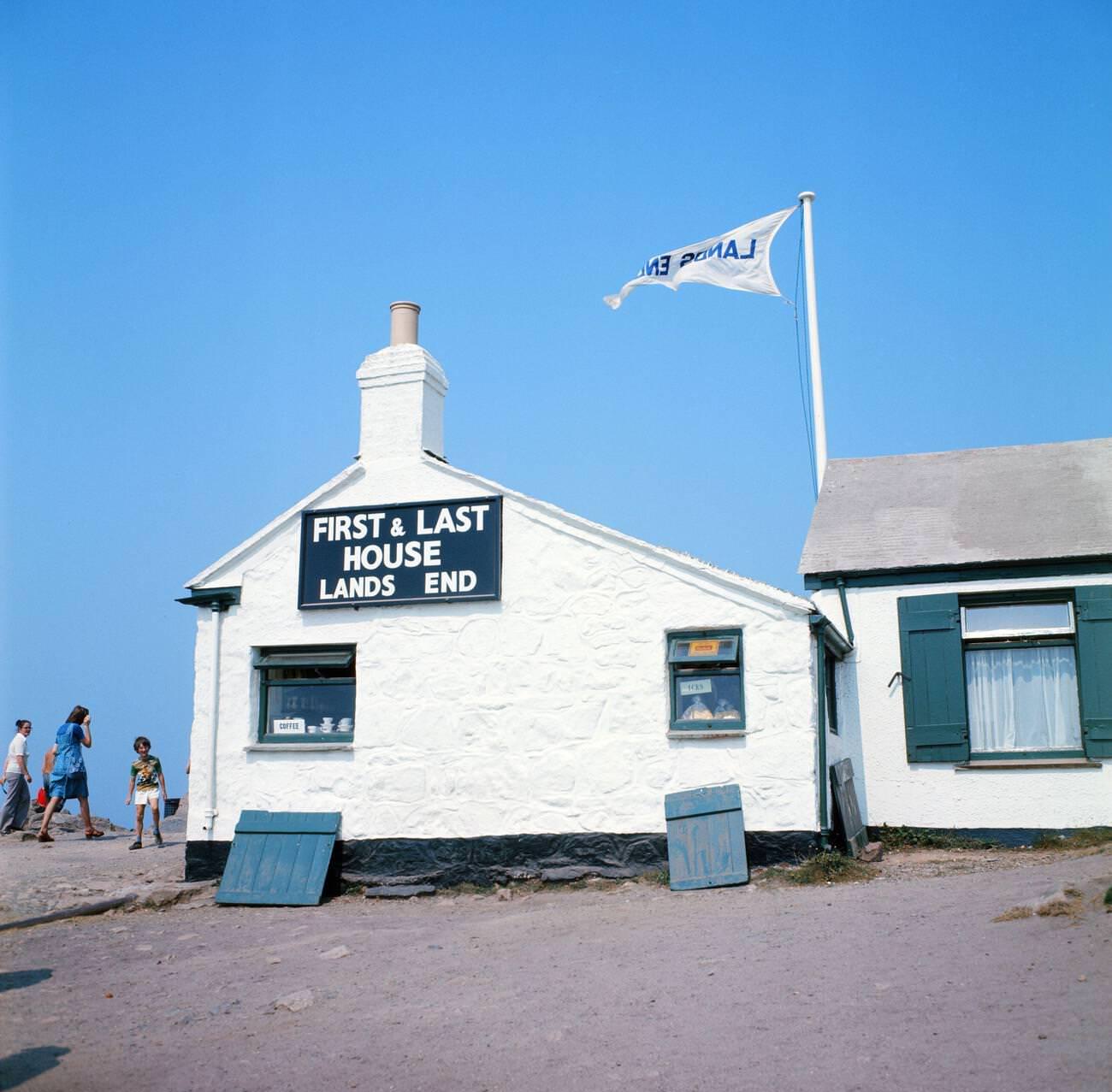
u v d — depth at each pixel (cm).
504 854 1429
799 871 1290
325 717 1547
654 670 1413
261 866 1450
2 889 1470
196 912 1384
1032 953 860
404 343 1620
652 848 1382
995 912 1000
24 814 2033
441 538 1507
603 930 1119
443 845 1450
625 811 1398
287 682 1567
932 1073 667
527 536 1483
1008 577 1538
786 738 1359
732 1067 709
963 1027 732
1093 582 1508
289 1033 858
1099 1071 641
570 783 1421
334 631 1534
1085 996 755
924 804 1525
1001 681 1552
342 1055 799
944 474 1756
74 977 1057
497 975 974
